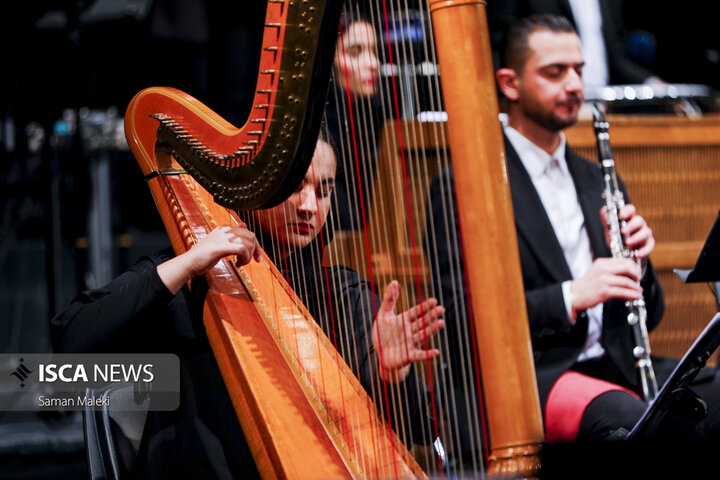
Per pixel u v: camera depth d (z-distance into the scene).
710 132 7.59
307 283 4.30
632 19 11.71
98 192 8.83
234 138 3.56
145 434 3.92
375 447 3.51
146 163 4.36
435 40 2.88
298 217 4.07
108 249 8.89
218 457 3.79
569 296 5.30
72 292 10.16
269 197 3.33
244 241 3.81
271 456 3.41
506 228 2.83
